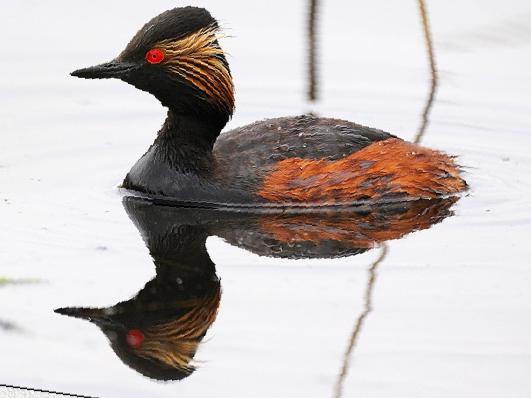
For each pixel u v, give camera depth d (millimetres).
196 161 16562
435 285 13641
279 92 21844
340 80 22078
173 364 11984
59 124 20109
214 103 16594
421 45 23188
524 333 12461
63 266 14133
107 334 12469
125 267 14141
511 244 14977
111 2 24359
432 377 11625
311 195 16219
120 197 16797
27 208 16234
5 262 14211
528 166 18688
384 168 16484
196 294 13406
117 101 21344
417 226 15719
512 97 21453
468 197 17016
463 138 19969
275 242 15047
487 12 24031
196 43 16406
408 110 21141
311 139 16688
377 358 12039
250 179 16344
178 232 15391
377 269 14133
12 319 12797
